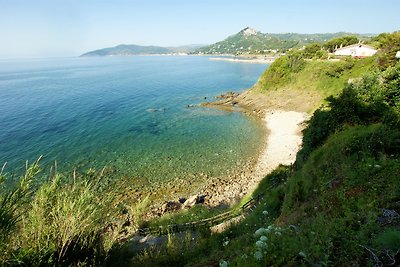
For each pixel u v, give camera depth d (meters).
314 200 11.55
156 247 12.98
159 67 195.12
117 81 114.00
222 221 18.27
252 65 183.50
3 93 86.81
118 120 52.62
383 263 5.40
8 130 46.12
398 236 5.51
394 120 15.55
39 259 7.18
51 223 8.18
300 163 21.14
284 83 62.97
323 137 20.70
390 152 13.09
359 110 19.34
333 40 109.00
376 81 19.88
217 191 27.47
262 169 31.53
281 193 16.61
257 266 6.59
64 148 38.41
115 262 9.84
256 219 14.70
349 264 5.62
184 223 18.25
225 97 70.88
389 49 46.25
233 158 34.78
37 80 129.25
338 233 6.91
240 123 48.81
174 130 46.00
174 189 28.02
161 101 69.56
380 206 7.92
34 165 7.70
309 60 69.50
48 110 61.19
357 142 14.86
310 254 6.34
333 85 54.47
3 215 6.82
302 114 49.75
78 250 8.56
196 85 95.94
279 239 7.55
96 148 38.50
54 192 8.45
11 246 7.13
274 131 43.44
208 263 8.66
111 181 29.31
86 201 8.69
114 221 16.34
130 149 38.09
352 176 11.21
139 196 26.64
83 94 82.38
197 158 35.00
